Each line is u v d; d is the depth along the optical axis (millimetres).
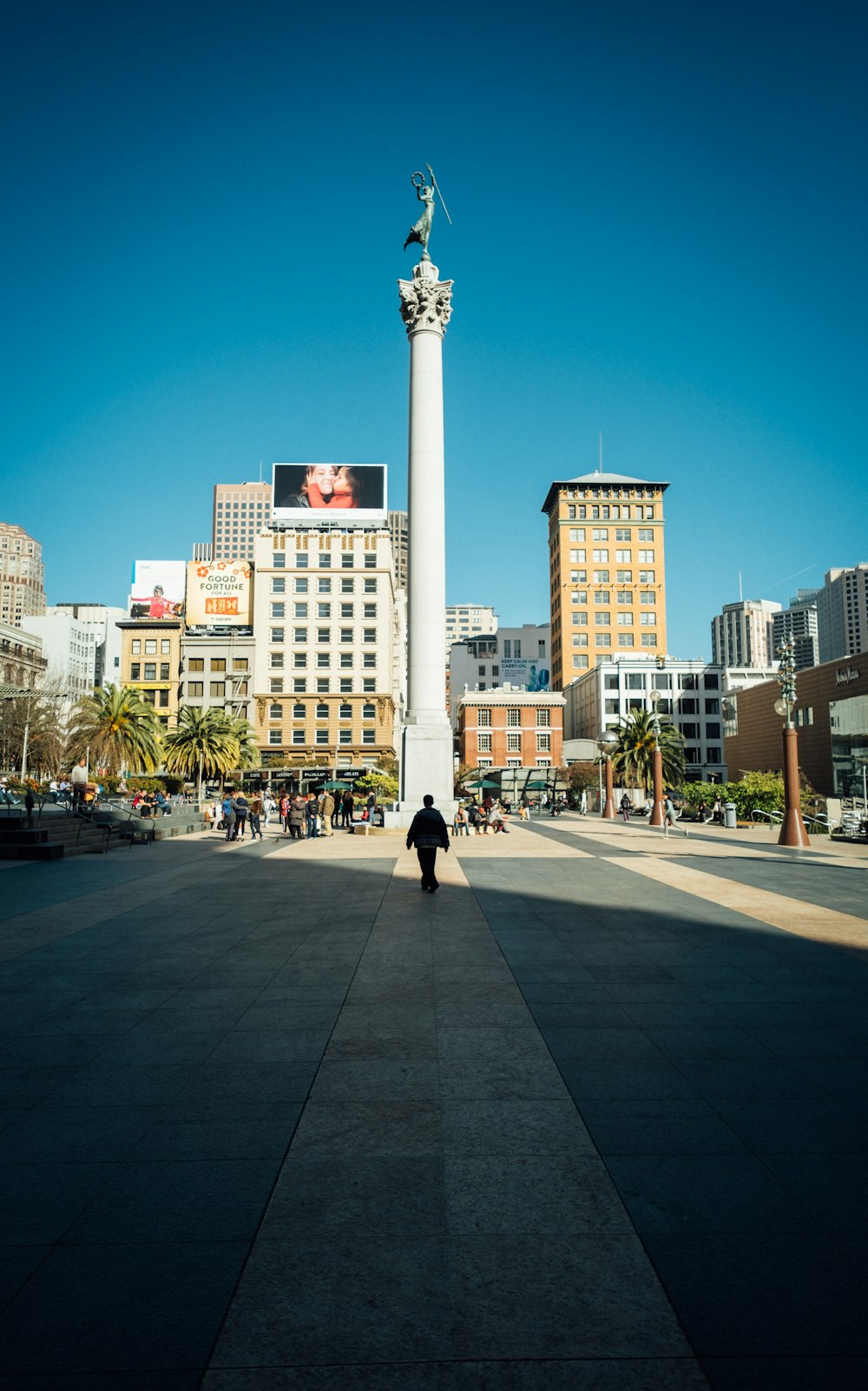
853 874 19891
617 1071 6598
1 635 109875
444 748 36875
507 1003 8547
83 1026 7840
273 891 17078
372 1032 7625
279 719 93500
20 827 26422
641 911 14320
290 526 97812
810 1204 4562
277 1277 3898
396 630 107062
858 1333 3506
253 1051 7117
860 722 60750
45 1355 3375
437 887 17422
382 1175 4902
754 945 11398
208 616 99750
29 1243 4203
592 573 123438
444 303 38750
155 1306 3689
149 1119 5723
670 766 68750
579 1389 3180
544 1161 5070
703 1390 3174
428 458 38031
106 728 65188
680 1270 3945
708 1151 5195
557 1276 3898
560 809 67938
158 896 16422
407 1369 3295
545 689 146000
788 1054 6992
